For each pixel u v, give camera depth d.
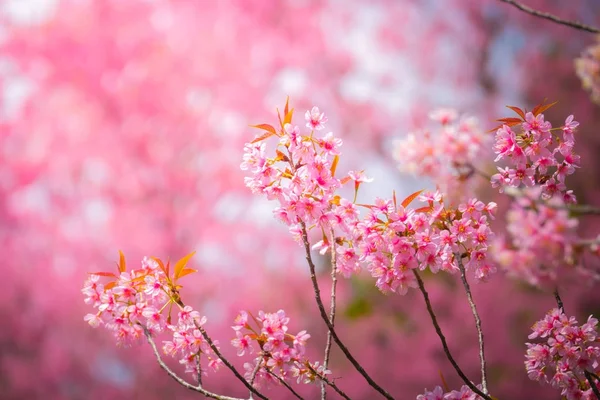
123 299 1.69
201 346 1.66
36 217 9.03
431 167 1.24
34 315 8.77
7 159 9.14
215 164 9.48
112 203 9.33
